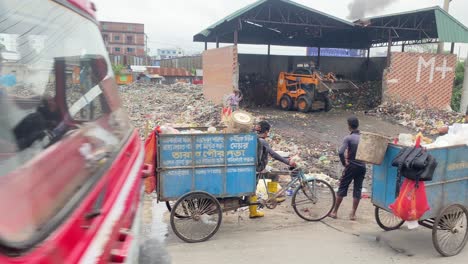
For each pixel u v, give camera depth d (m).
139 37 94.56
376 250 5.38
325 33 23.56
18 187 1.08
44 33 1.62
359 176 6.62
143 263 2.28
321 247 5.45
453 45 18.75
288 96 19.67
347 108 20.64
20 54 1.39
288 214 7.03
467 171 5.41
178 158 5.78
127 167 2.06
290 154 11.05
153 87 35.03
